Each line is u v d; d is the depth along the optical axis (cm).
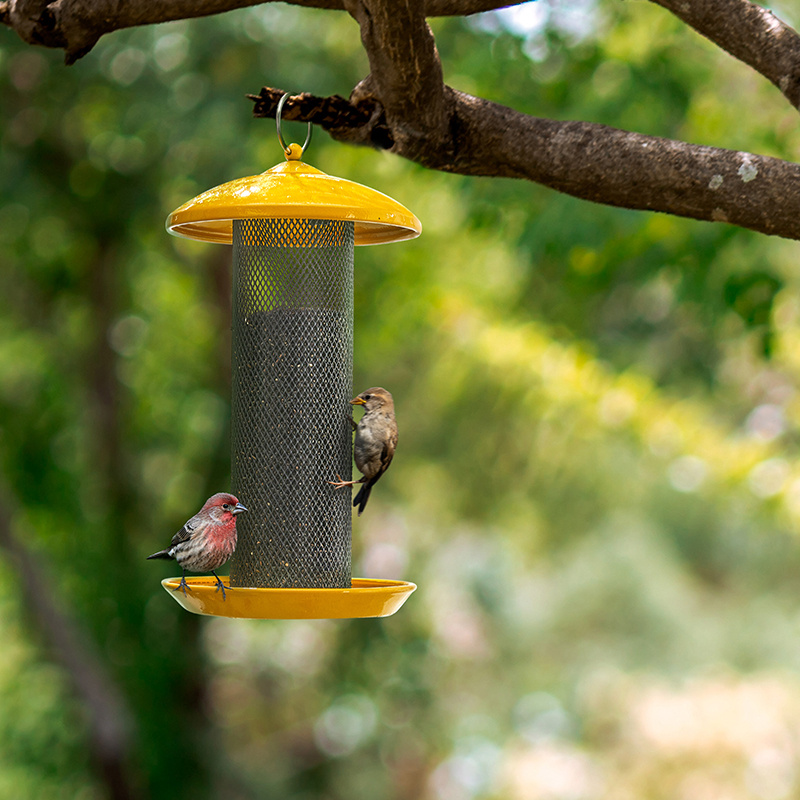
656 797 2212
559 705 2447
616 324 1521
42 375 1758
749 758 2217
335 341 628
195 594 522
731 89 1112
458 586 2562
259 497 617
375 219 529
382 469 614
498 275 1561
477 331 1261
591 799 2258
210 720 1912
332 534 618
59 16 460
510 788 2333
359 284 1680
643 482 1380
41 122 1536
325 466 621
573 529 1597
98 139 1564
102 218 1595
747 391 1400
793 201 407
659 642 2422
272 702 2258
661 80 1080
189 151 1468
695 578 2455
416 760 2461
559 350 1204
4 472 1723
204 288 1828
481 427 1305
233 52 1425
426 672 2009
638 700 2417
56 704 1770
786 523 1067
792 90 423
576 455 1309
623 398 1143
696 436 1106
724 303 1068
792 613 2369
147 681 1720
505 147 445
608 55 1100
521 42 1109
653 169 422
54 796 1748
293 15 1459
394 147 478
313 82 1421
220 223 663
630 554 2350
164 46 1430
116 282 1739
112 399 1769
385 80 432
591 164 431
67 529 1786
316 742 2123
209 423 1911
